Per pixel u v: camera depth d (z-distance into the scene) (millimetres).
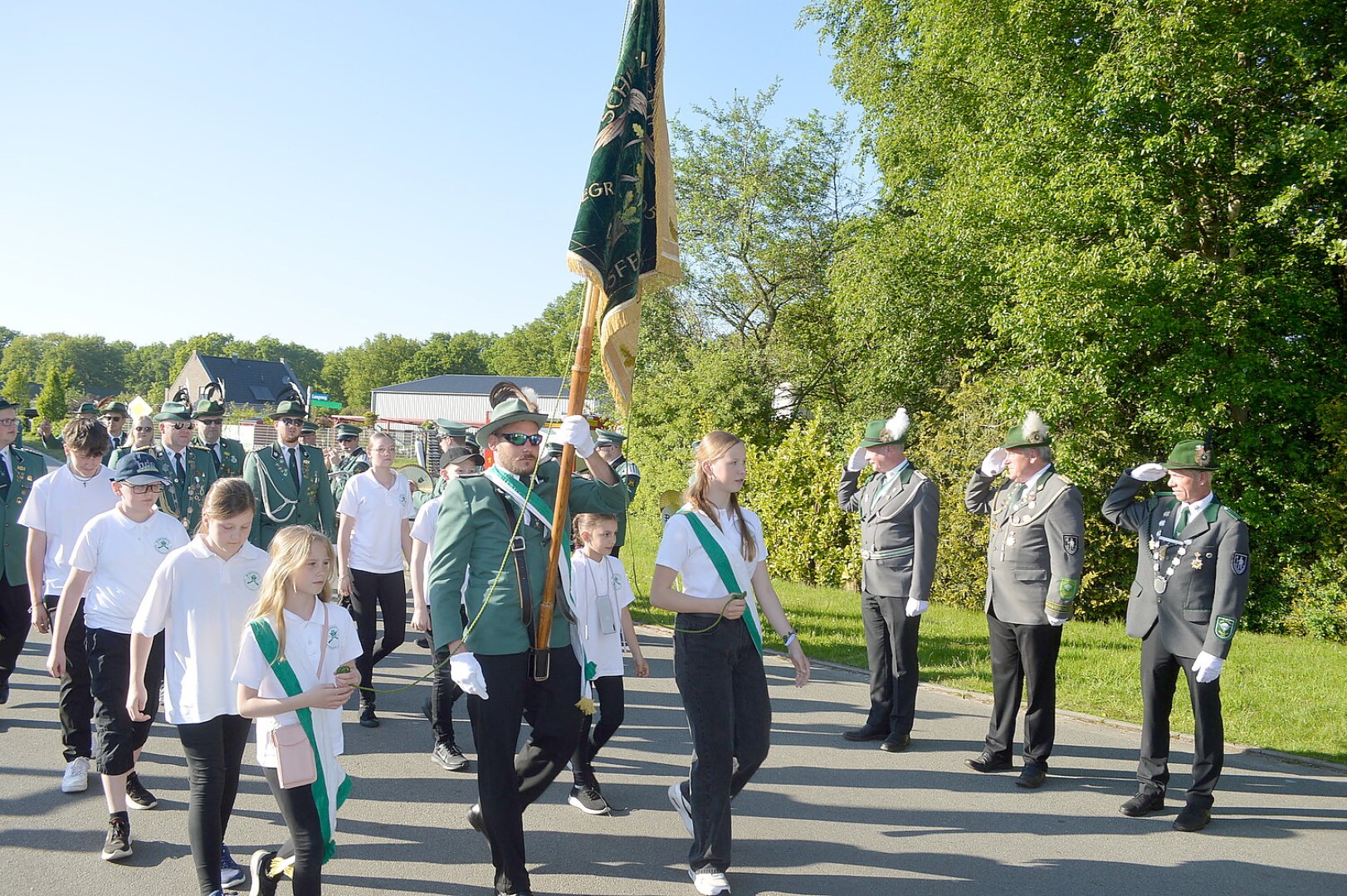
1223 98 13188
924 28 18156
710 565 4379
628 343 4297
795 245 26234
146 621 3949
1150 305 13320
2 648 6773
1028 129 14906
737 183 26469
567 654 4184
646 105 4422
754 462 17000
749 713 4434
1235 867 4711
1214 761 5180
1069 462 13328
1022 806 5516
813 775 6035
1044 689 5859
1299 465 13461
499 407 4328
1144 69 12828
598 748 5445
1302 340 14039
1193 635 5234
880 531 6680
